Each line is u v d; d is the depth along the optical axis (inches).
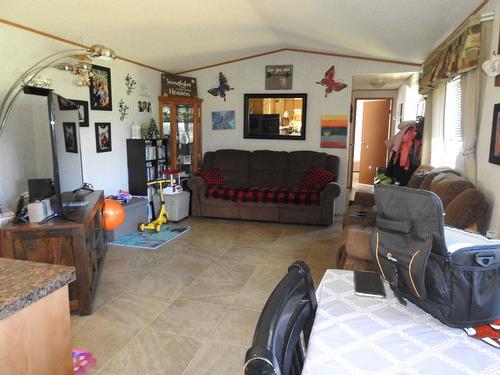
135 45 171.5
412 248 49.1
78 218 106.3
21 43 129.5
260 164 227.3
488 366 37.9
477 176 115.6
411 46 164.6
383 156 316.5
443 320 45.7
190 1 130.1
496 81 100.0
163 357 86.5
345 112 221.8
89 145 169.0
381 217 56.5
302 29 166.4
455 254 44.6
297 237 179.8
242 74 234.1
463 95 121.2
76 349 88.6
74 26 137.2
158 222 186.1
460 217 98.1
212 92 240.5
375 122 319.9
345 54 212.4
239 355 87.4
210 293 119.3
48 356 44.5
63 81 150.4
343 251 109.5
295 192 202.2
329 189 195.3
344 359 39.1
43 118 139.4
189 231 188.1
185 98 227.1
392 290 54.6
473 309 44.4
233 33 175.5
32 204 103.1
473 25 108.2
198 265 142.7
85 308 104.3
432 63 159.8
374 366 38.0
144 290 121.2
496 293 44.9
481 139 112.0
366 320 47.1
